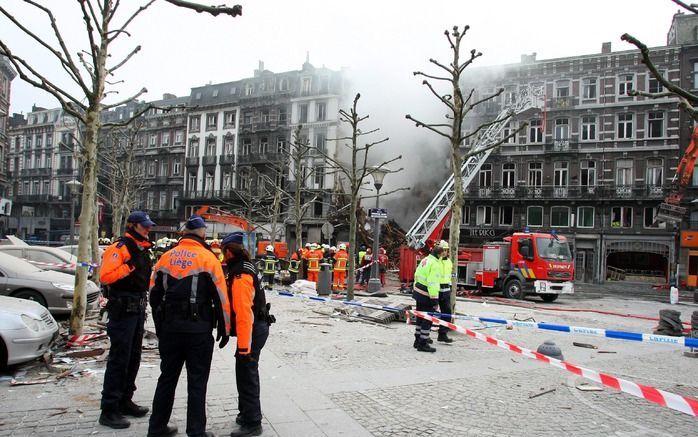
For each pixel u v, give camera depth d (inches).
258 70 2159.2
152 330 362.3
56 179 2509.8
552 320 547.2
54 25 296.8
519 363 312.0
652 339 239.9
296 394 231.9
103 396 184.9
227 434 182.7
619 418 212.5
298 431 185.6
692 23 1491.1
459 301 730.8
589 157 1560.0
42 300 398.6
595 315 619.8
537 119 1627.7
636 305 832.9
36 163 2605.8
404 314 479.8
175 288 167.8
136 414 198.1
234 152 2081.7
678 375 301.4
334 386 247.4
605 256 1520.7
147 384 242.2
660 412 222.5
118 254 187.2
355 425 193.6
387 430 189.9
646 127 1504.7
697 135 1305.4
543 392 246.5
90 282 439.5
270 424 192.2
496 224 1654.8
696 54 1448.1
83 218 317.7
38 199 2527.1
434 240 925.2
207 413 204.1
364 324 456.8
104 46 328.8
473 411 216.5
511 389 252.5
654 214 1481.3
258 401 182.9
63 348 296.7
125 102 367.6
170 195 2235.5
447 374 279.6
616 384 185.6
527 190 1609.3
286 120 1971.0
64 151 2507.4
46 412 196.9
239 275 178.7
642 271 1524.4
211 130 2140.7
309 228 1806.1
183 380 247.8
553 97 1606.8
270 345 345.4
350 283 590.6
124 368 187.2
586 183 1568.7
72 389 227.9
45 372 254.5
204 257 170.6
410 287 888.9
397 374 276.2
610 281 1544.0
